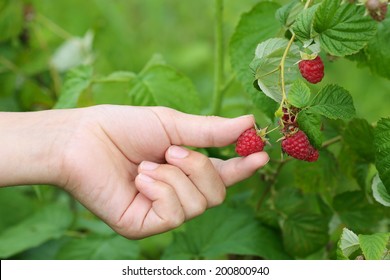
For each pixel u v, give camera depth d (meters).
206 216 0.76
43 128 0.65
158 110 0.66
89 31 1.00
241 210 0.76
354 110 0.59
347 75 1.08
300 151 0.59
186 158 0.63
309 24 0.58
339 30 0.58
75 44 0.98
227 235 0.75
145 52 1.35
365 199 0.72
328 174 0.73
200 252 0.74
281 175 0.82
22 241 0.80
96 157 0.64
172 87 0.73
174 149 0.64
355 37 0.58
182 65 1.33
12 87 0.96
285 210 0.74
